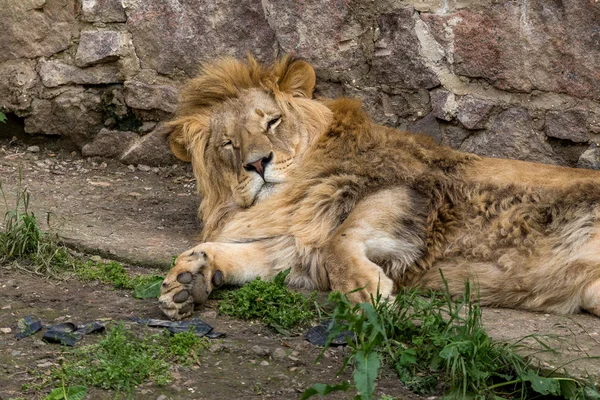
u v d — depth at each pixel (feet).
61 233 35.47
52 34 47.24
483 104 40.73
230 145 34.42
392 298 29.25
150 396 23.44
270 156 33.58
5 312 28.40
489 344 25.22
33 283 31.01
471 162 32.99
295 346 26.84
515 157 40.60
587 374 24.45
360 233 30.86
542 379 24.08
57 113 47.62
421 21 41.37
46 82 47.50
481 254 30.83
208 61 45.27
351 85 43.14
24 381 23.76
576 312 30.01
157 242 35.81
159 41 45.88
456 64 41.14
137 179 45.57
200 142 35.45
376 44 42.47
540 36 39.42
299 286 32.30
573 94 39.37
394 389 24.68
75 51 47.09
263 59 44.52
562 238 29.96
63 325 26.96
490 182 31.65
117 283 31.07
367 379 21.71
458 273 31.04
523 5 39.52
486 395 24.36
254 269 31.91
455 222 31.32
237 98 35.06
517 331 27.81
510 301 30.58
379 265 31.45
